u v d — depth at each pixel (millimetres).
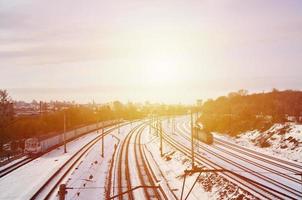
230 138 78688
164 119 179000
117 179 43094
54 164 53531
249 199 27938
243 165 43219
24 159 58688
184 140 81188
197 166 43594
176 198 33344
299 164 43062
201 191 35062
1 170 47719
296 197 27703
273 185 31922
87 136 101375
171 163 53938
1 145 75688
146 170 49375
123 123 161625
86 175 45844
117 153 67688
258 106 98062
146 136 102812
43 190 37438
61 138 83938
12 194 36000
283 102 96750
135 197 33844
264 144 60594
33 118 95438
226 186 32594
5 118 81125
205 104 161125
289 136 56969
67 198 34125
